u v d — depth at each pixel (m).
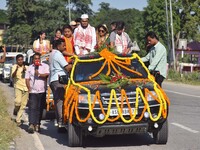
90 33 15.12
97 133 10.76
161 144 11.64
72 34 15.28
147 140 12.23
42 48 18.25
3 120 14.97
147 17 67.31
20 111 15.09
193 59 68.19
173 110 18.78
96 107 10.72
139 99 10.95
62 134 13.59
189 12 66.69
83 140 12.32
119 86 11.13
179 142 11.92
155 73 12.94
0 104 19.45
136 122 10.75
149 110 10.85
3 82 41.66
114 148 11.26
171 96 25.64
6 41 97.06
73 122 11.05
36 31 93.38
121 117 10.63
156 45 13.05
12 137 12.49
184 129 14.02
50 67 13.02
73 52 15.03
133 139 12.42
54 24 91.38
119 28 15.33
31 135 13.40
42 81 13.83
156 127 11.02
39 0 94.00
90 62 12.52
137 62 12.77
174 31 65.50
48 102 15.49
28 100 15.19
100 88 11.08
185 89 31.98
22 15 95.75
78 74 12.17
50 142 12.23
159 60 12.96
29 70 13.79
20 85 15.10
